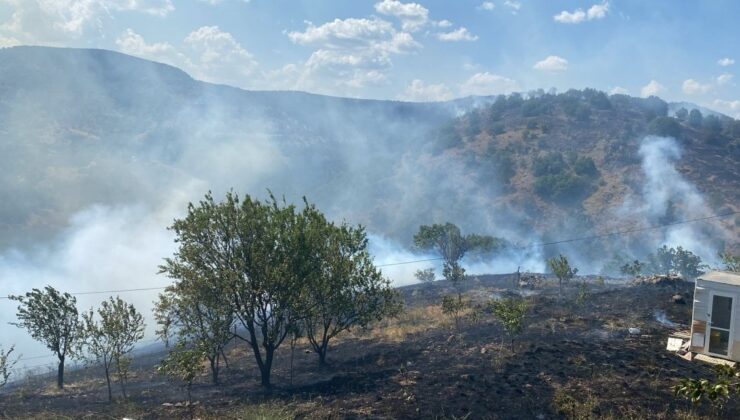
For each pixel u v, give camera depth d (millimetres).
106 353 20703
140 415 17062
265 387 20062
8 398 21500
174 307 20750
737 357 18047
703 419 14055
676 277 32438
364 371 21000
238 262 19203
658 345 20547
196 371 17500
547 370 18312
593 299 29016
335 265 21484
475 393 16656
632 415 14555
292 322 20156
